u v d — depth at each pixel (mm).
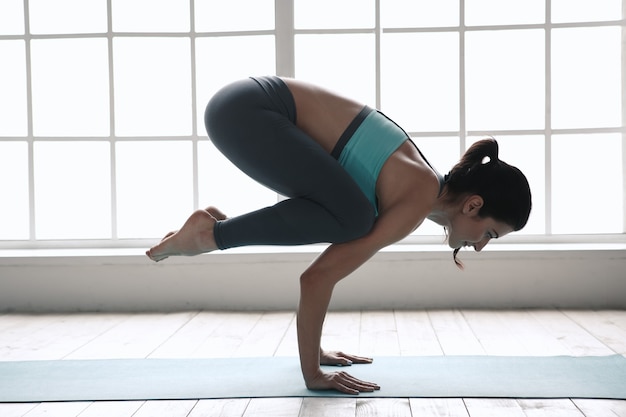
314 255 4047
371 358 2764
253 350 3012
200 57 4734
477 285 4031
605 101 4910
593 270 3990
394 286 4051
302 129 2357
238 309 4070
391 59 4766
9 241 4379
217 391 2359
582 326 3449
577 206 4820
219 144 2324
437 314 3826
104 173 4969
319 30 4293
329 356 2691
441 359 2771
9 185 4922
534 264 4008
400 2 4750
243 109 2262
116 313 4004
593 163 4812
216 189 4824
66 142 4562
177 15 4824
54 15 4797
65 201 4961
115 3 4816
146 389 2398
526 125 4957
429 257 4031
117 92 4934
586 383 2393
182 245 2322
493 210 2316
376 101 4309
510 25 4250
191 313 3959
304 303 2270
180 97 4926
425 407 2168
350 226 2213
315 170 2203
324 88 2418
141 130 4965
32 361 2820
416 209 2213
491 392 2305
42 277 4086
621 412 2092
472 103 4973
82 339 3287
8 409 2201
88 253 4160
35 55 4863
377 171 2277
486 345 3057
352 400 2244
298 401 2244
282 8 4270
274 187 2312
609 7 4797
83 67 4918
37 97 4910
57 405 2240
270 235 2240
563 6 4832
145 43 4879
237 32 4312
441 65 4785
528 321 3594
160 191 4953
